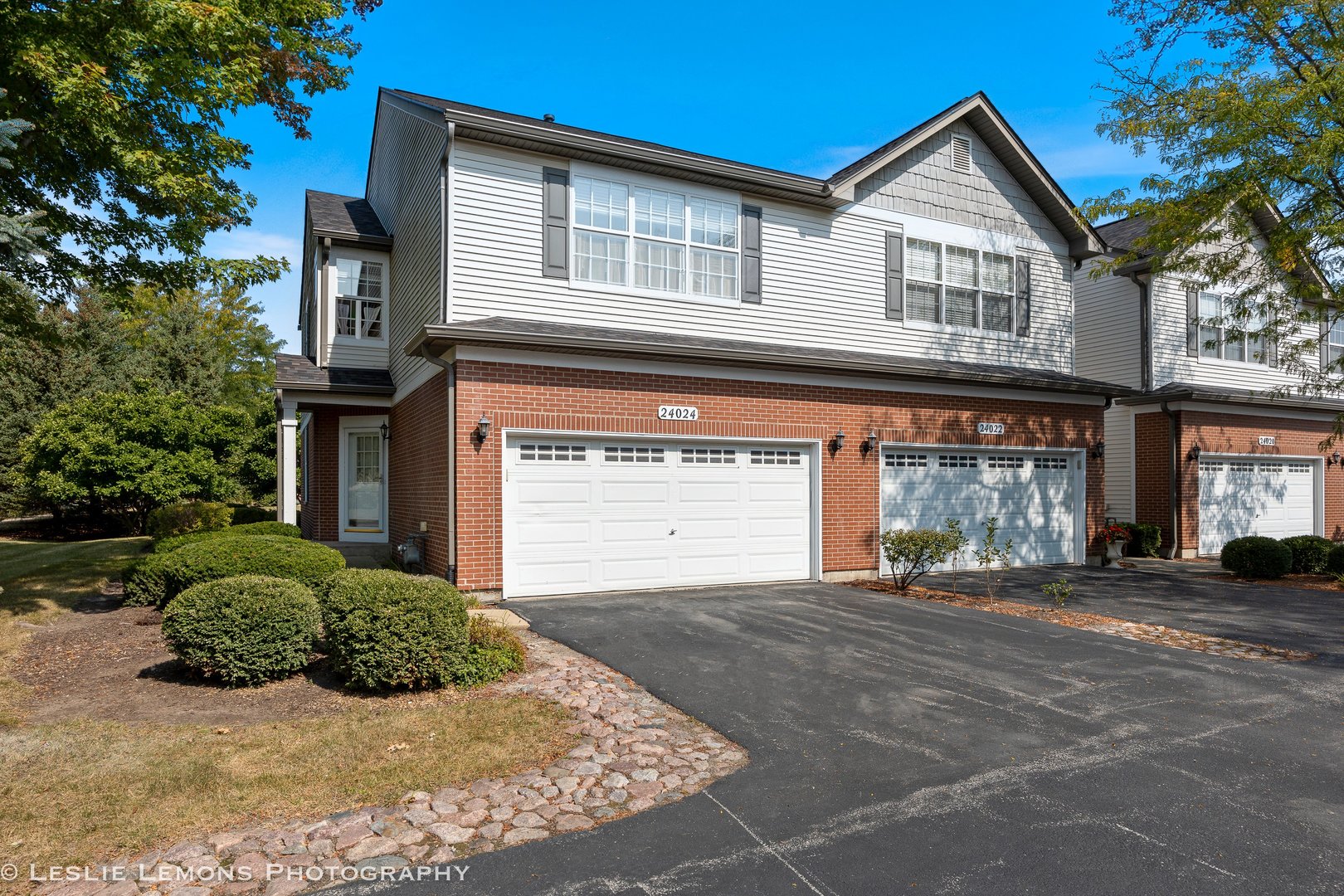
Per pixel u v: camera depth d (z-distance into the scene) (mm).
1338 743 5352
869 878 3508
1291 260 14727
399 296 14008
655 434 10945
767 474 11984
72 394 24281
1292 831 4027
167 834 3809
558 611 9383
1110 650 7957
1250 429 18172
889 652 7688
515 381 10062
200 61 10289
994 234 14938
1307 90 12492
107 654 7359
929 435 13305
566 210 11148
